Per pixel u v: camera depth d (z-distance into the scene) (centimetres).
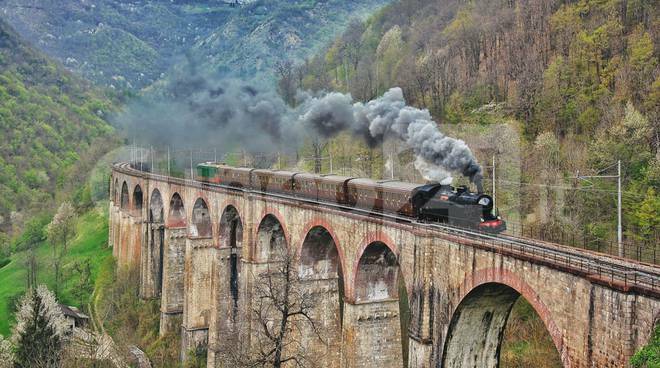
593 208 4725
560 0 7594
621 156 4872
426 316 2903
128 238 7944
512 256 2395
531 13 7900
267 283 4125
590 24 6700
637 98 5397
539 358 3984
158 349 5919
